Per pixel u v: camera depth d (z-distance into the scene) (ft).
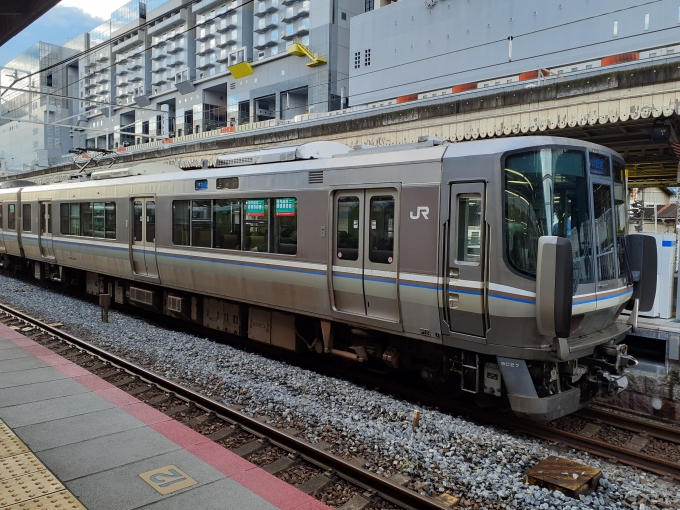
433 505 13.08
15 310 37.68
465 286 18.98
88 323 35.73
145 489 12.85
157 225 34.19
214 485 13.15
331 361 29.17
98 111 246.47
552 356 18.03
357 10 158.20
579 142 19.36
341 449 16.83
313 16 154.81
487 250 18.37
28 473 13.56
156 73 217.77
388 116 41.06
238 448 16.96
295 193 25.18
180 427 16.85
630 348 27.76
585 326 19.69
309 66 155.53
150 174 36.94
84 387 20.71
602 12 86.89
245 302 28.96
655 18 81.05
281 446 16.88
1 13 15.76
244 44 178.60
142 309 43.65
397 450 16.52
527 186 18.08
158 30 211.00
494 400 21.84
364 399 21.38
